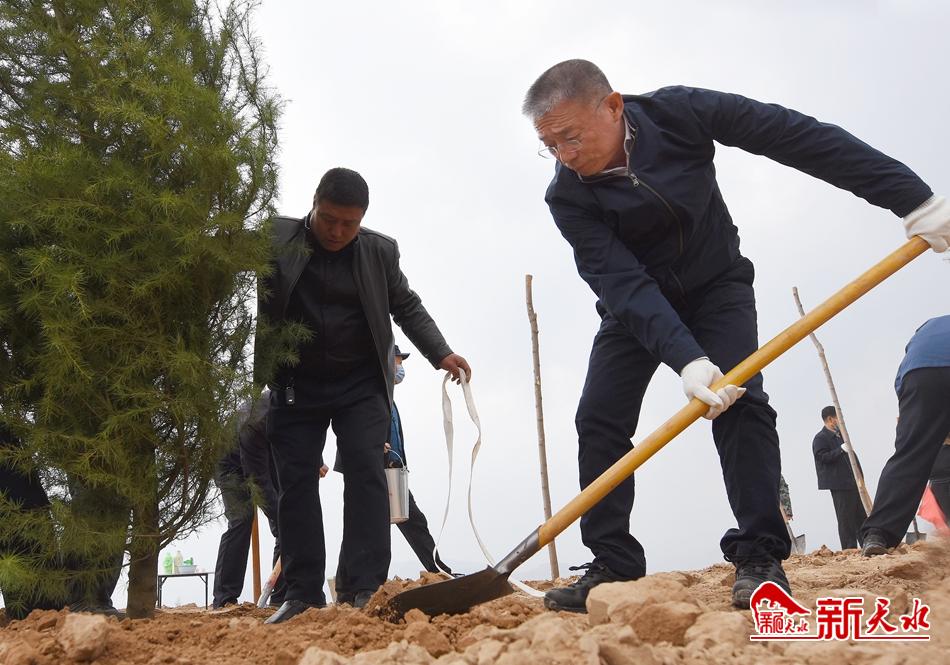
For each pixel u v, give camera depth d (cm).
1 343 378
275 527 636
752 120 346
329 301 429
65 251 359
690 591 414
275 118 420
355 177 414
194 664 274
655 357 372
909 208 334
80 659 277
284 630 320
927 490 591
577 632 241
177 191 393
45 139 386
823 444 1035
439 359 461
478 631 277
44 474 367
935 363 527
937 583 363
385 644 289
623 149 354
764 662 229
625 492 373
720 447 350
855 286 328
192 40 412
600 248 357
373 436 433
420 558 679
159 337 371
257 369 407
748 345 353
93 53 385
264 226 402
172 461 379
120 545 363
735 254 371
